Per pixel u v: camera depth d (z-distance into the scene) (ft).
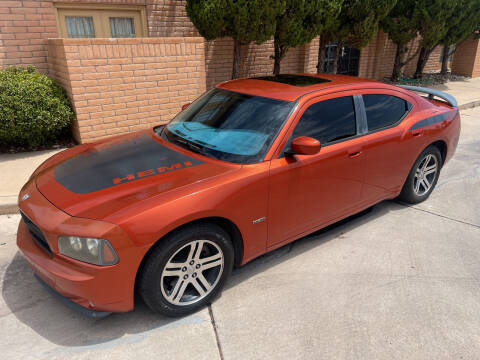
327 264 12.10
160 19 26.99
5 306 10.05
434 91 17.48
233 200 9.50
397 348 8.94
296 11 26.50
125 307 8.71
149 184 9.32
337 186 12.03
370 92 13.23
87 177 9.91
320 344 9.00
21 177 17.08
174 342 8.98
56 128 20.44
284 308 10.13
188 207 8.72
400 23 38.75
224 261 9.94
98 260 8.07
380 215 15.43
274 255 12.57
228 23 24.41
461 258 12.58
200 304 9.84
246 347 8.87
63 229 8.26
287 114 10.96
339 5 28.22
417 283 11.27
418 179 15.65
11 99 18.69
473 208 16.14
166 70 22.63
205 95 13.46
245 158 10.32
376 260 12.37
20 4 21.75
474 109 35.14
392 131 13.44
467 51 50.93
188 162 10.39
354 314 9.97
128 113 22.07
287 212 10.94
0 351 8.65
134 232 8.14
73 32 24.29
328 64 41.55
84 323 9.52
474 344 9.11
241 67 32.40
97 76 20.48
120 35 25.99
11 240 13.08
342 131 12.05
